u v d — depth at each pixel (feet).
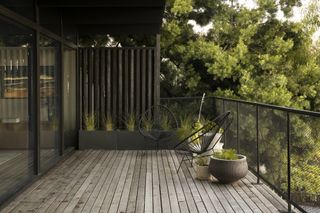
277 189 14.83
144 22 23.53
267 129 15.94
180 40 35.91
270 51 36.94
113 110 28.17
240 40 35.37
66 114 24.80
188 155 23.73
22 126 16.81
